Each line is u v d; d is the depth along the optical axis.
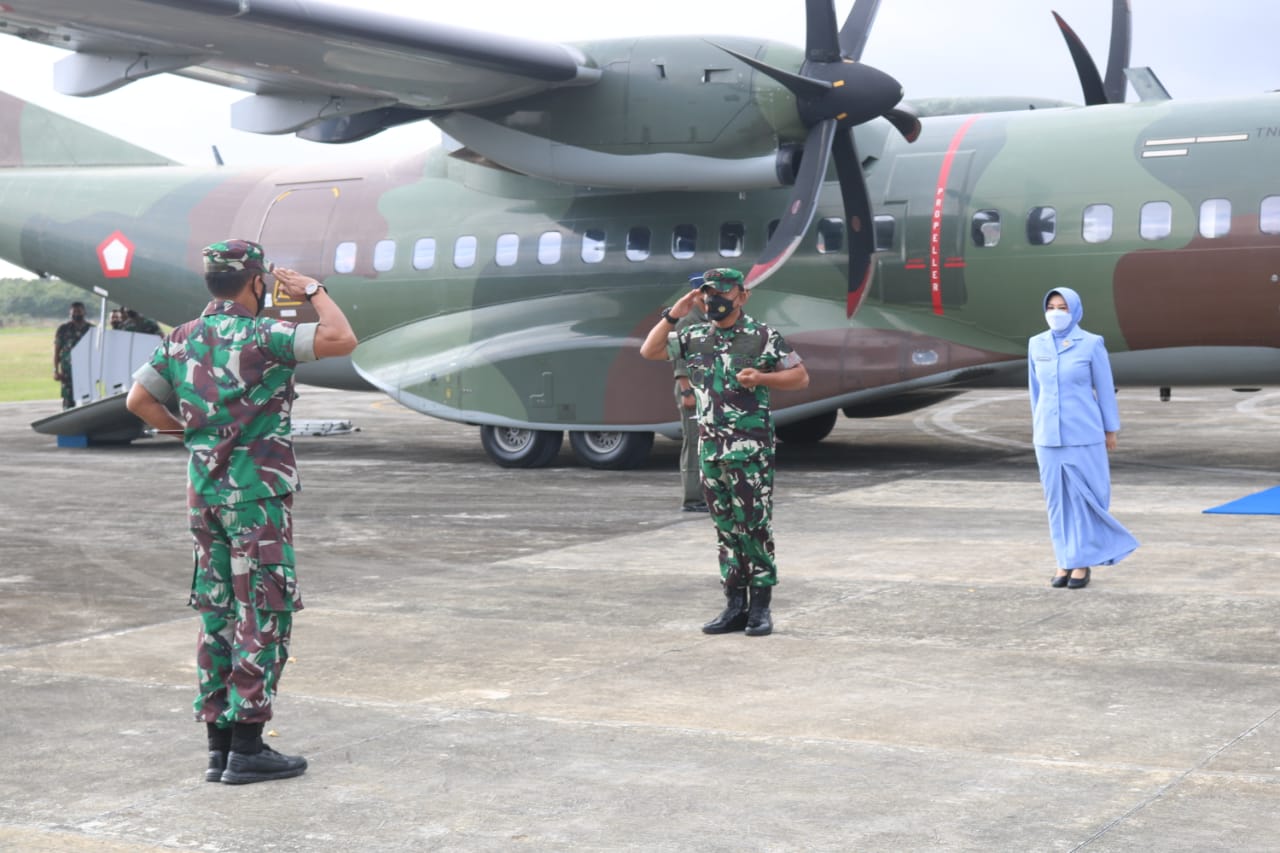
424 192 18.00
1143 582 8.71
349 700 6.34
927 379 14.85
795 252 15.62
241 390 5.03
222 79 15.12
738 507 7.36
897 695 6.26
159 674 6.86
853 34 14.66
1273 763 5.15
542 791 5.02
